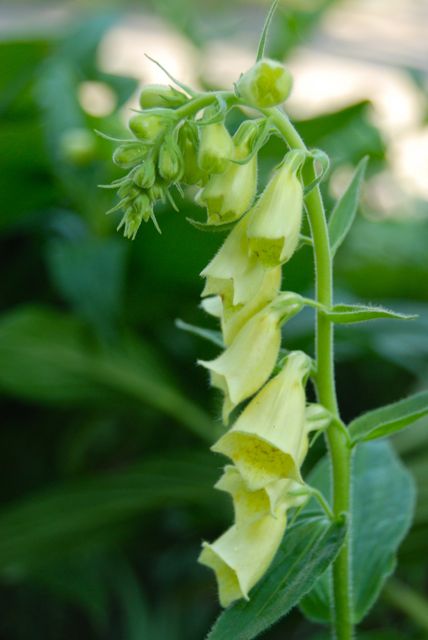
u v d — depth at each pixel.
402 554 0.87
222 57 1.34
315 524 0.65
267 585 0.64
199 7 1.38
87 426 0.97
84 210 0.94
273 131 0.61
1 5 1.81
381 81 1.56
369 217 1.10
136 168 0.60
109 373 0.88
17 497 0.95
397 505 0.71
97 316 0.86
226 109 0.59
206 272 0.61
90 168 0.92
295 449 0.61
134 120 0.59
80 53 1.11
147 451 0.99
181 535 0.95
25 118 1.04
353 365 1.00
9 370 0.87
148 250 0.86
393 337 0.91
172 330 0.95
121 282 0.86
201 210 0.84
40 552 0.88
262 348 0.62
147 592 0.98
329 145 1.04
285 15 1.17
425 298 1.01
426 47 1.70
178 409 0.91
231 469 0.62
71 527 0.87
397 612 0.95
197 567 0.96
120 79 1.11
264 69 0.58
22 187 0.92
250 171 0.60
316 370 0.63
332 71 1.58
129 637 0.93
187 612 0.96
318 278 0.62
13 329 0.86
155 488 0.86
